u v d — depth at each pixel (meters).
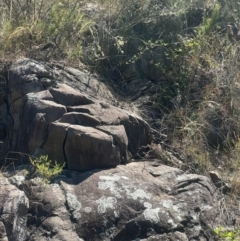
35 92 4.61
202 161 4.94
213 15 6.48
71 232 3.70
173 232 3.85
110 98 5.15
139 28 6.13
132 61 5.61
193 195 4.21
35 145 4.35
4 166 4.48
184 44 5.98
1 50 5.16
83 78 5.14
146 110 5.39
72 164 4.24
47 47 5.33
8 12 5.64
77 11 5.74
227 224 4.19
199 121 5.40
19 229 3.65
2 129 4.74
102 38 5.77
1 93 4.87
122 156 4.43
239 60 6.28
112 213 3.84
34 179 4.05
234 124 5.49
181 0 6.51
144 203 3.95
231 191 4.68
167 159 4.82
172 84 5.71
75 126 4.27
